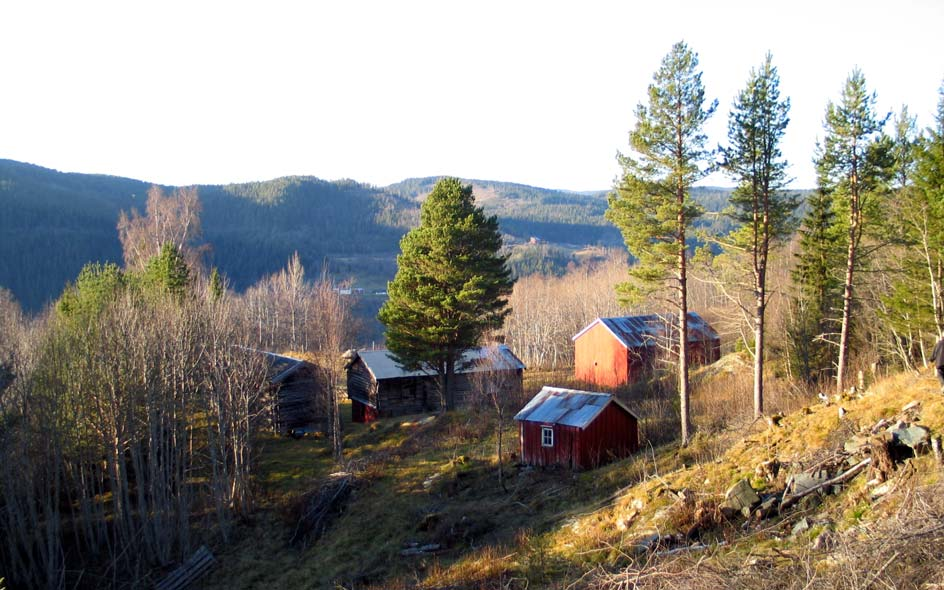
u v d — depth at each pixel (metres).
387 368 45.31
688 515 17.55
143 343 29.80
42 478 29.42
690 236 28.08
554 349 72.38
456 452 34.22
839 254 34.59
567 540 20.09
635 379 47.25
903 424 15.71
